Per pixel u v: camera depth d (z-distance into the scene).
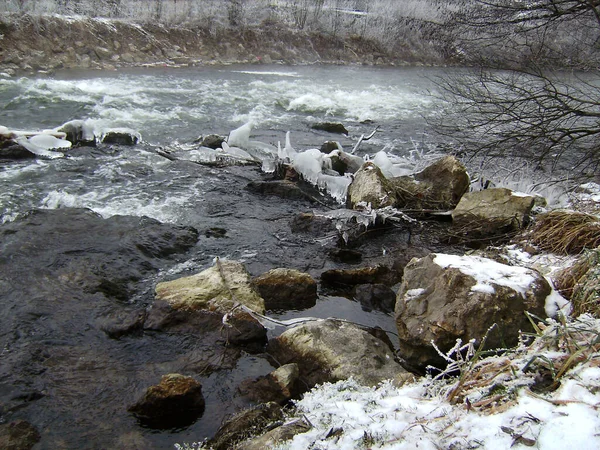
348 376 4.35
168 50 22.81
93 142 10.44
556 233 6.50
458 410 2.91
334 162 9.90
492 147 9.26
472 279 4.55
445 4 28.31
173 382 4.12
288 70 23.28
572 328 3.19
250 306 5.33
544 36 10.54
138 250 6.41
